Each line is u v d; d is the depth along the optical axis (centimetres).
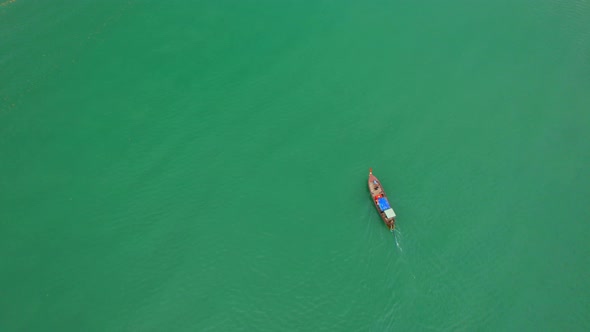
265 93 8419
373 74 8769
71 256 6512
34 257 6456
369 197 7088
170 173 7362
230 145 7719
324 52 9138
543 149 7756
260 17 9812
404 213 7019
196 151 7631
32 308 6053
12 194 6988
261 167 7469
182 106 8175
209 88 8456
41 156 7412
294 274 6506
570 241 6794
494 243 6794
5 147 7462
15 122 7775
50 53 8750
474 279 6519
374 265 6588
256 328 6112
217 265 6531
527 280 6481
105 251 6594
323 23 9738
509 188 7319
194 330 6053
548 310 6247
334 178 7362
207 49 9106
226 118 8050
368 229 6806
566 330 6103
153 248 6644
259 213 6988
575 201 7175
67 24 9275
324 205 7069
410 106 8281
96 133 7756
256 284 6412
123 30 9338
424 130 7956
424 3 10275
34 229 6706
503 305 6309
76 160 7419
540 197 7231
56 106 8025
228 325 6106
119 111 8044
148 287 6331
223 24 9612
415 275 6544
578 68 8931
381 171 7456
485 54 9175
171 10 9856
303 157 7600
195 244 6694
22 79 8319
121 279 6372
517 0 10312
